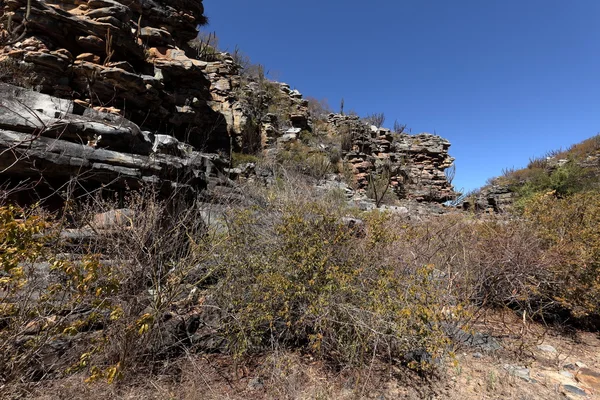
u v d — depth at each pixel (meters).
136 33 12.20
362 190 22.91
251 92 24.86
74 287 2.33
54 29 8.90
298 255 3.11
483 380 2.90
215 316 3.22
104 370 2.33
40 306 2.25
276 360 2.83
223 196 4.93
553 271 4.07
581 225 4.84
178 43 14.80
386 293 2.91
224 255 3.29
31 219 2.03
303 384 2.69
